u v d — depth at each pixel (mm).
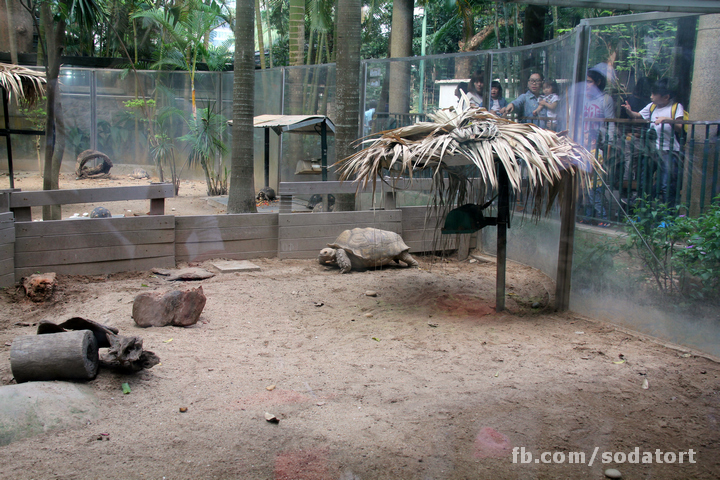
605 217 4586
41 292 5023
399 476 2090
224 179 8828
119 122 7668
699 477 2131
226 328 4402
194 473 2172
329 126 6988
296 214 6957
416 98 6688
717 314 3793
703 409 2877
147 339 3982
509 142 4594
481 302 5414
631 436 2506
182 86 8227
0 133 4641
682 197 3869
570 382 3301
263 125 6875
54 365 2938
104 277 5852
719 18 3455
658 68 3900
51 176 5199
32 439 2469
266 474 2160
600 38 4406
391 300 5449
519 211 6367
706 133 3631
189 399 2980
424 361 3744
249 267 6383
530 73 5770
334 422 2658
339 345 4090
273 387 3182
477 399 2967
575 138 4715
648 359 3793
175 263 6461
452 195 5848
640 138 4062
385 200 7344
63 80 6754
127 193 5922
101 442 2455
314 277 6234
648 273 4254
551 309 5188
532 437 2438
